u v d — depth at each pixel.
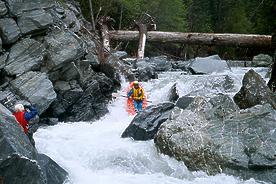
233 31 43.66
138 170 9.59
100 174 9.35
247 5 45.03
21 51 13.30
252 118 9.95
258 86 11.78
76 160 9.92
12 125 7.89
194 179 9.06
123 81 17.53
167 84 17.38
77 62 14.62
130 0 31.86
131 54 31.70
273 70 14.02
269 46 26.45
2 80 12.91
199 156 9.33
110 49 23.67
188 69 21.36
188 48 37.41
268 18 28.66
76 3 23.44
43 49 13.43
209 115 10.44
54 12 15.90
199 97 11.29
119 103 15.55
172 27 37.81
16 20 13.92
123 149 10.18
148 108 11.70
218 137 9.62
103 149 10.22
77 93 13.73
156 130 11.09
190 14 45.28
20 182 7.27
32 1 14.41
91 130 12.41
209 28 44.00
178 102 12.69
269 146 9.09
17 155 7.13
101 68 16.36
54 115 13.33
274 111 10.20
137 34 26.92
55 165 8.63
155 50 34.81
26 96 12.13
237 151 9.19
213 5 46.91
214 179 8.91
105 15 27.17
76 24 17.77
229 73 20.27
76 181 8.88
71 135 11.66
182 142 9.69
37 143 10.60
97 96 14.72
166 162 9.63
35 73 12.74
